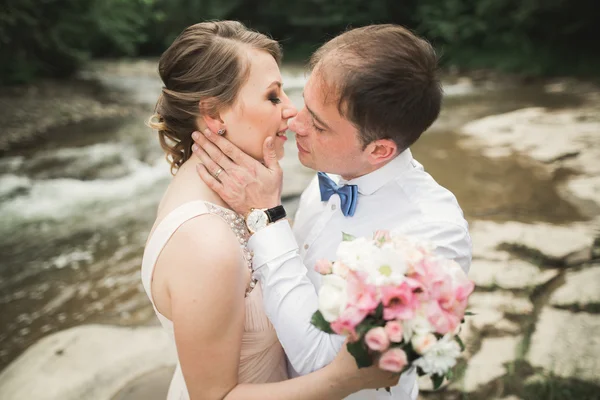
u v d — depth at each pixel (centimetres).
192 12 1900
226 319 123
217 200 143
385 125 138
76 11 1142
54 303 360
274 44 146
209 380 126
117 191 580
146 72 1398
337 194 159
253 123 141
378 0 1733
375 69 133
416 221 148
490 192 504
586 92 1032
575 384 234
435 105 142
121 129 838
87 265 414
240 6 1905
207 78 138
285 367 162
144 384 245
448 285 106
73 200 553
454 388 238
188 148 152
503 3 1445
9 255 432
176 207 135
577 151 596
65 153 707
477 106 959
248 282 138
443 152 647
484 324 278
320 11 1802
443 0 1599
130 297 362
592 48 1361
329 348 134
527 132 698
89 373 255
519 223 404
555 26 1394
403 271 107
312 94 142
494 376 243
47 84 1066
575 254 347
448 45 1545
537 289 310
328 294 108
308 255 163
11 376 256
